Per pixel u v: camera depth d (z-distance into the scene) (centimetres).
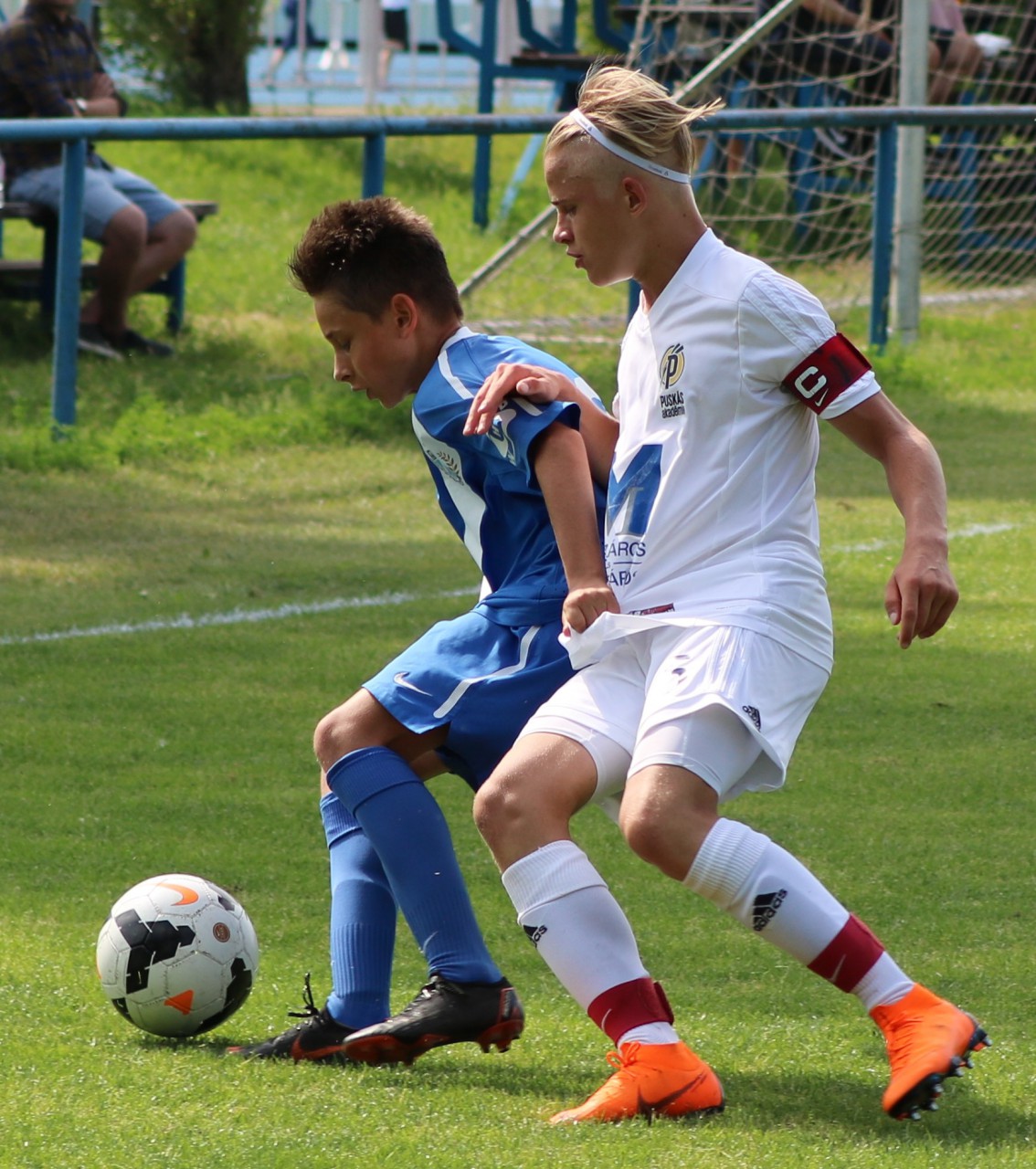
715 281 1109
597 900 1062
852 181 6231
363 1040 1127
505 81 9475
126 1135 1006
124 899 1213
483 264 5794
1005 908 1468
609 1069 1155
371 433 3825
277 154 7125
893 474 1076
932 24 6084
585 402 1207
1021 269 6147
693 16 6206
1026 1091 1095
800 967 1349
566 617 1096
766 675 1066
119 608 2519
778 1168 951
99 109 4441
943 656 2303
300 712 2053
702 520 1106
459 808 1762
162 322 4966
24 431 3547
